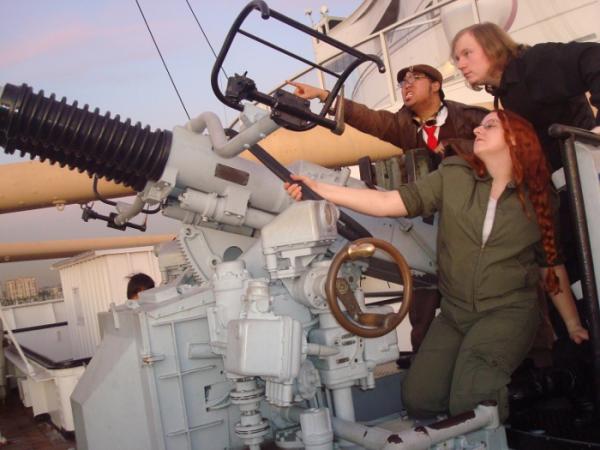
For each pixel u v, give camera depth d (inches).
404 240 114.7
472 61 105.3
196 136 95.3
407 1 230.8
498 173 88.0
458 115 122.6
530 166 84.9
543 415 92.5
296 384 87.7
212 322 90.0
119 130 89.4
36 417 194.9
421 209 92.8
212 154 95.5
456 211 89.0
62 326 292.8
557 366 101.3
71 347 264.7
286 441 96.0
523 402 97.4
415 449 76.0
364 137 184.1
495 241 87.2
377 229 111.7
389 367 132.2
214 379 99.0
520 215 86.7
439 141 123.0
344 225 99.3
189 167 94.2
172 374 94.8
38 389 189.5
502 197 87.4
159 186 94.1
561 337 106.5
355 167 217.9
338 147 185.2
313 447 82.4
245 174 99.0
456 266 90.4
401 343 174.9
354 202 92.5
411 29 223.9
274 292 91.0
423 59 220.7
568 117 103.7
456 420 80.7
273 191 102.3
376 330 79.2
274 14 77.0
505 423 92.4
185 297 97.5
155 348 94.6
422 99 122.7
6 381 245.9
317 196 92.6
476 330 89.4
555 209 90.8
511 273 88.0
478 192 88.8
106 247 316.8
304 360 84.0
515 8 203.9
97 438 96.9
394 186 126.0
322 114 84.0
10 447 163.5
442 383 94.9
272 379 80.8
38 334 285.7
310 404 98.0
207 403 98.0
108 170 93.9
